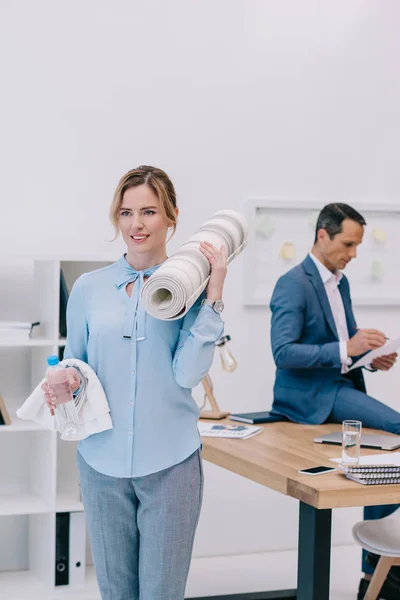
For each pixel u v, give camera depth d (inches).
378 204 176.1
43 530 146.6
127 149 162.2
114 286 90.5
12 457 155.6
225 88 167.0
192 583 153.9
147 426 87.3
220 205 167.8
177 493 87.1
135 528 90.0
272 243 170.1
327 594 104.0
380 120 177.0
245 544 171.3
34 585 146.2
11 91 156.1
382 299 177.0
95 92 160.2
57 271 139.5
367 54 175.5
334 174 174.6
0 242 156.4
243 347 169.9
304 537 104.9
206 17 165.5
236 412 169.8
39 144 157.9
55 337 140.0
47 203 158.7
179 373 86.4
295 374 144.4
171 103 164.2
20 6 155.8
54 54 157.9
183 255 85.5
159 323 87.6
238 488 170.6
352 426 105.7
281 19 169.8
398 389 179.9
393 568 138.3
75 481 152.8
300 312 144.1
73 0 158.4
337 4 173.0
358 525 122.1
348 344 138.3
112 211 90.0
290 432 132.6
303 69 171.5
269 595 143.2
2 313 156.9
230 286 168.6
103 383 88.2
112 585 90.1
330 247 147.1
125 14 161.2
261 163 169.8
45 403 90.0
